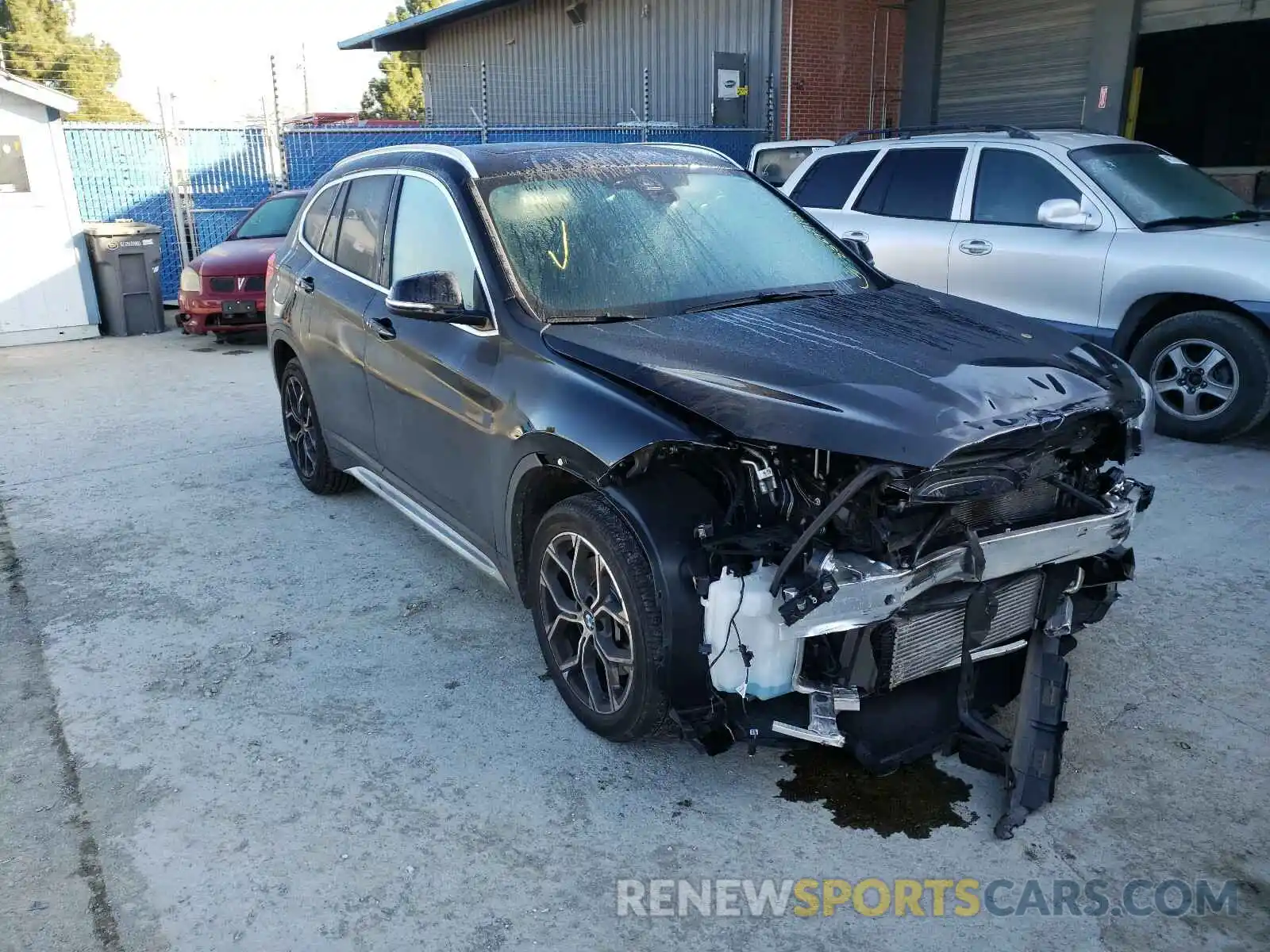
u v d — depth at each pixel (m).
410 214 4.36
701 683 2.99
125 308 12.26
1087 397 2.99
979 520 3.00
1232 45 16.16
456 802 3.11
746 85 18.05
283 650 4.08
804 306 3.71
